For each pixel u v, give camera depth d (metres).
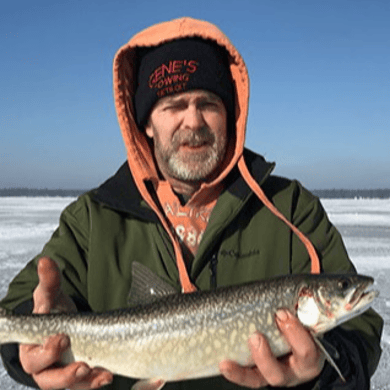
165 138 0.73
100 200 0.72
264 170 0.72
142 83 0.77
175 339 0.67
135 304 0.69
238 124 0.76
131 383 0.71
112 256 0.71
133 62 0.82
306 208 0.74
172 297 0.69
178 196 0.78
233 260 0.70
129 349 0.68
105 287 0.70
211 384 0.68
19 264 2.74
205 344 0.67
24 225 5.50
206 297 0.68
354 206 11.52
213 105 0.73
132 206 0.72
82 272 0.72
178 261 0.69
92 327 0.69
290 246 0.71
